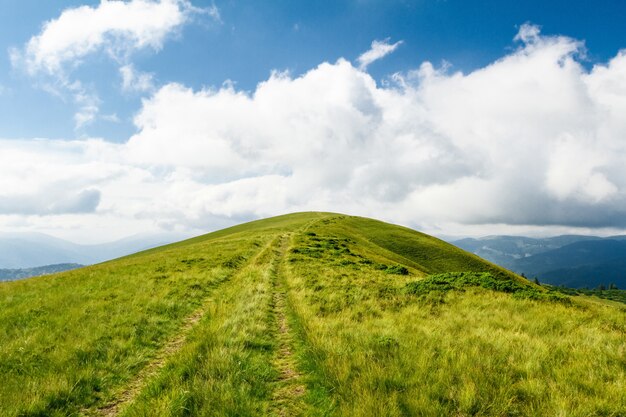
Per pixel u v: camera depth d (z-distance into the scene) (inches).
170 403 260.1
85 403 302.4
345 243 1760.6
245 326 442.9
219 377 304.7
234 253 1305.4
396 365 307.6
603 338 384.2
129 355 396.5
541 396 259.4
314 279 801.6
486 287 724.0
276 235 2011.6
